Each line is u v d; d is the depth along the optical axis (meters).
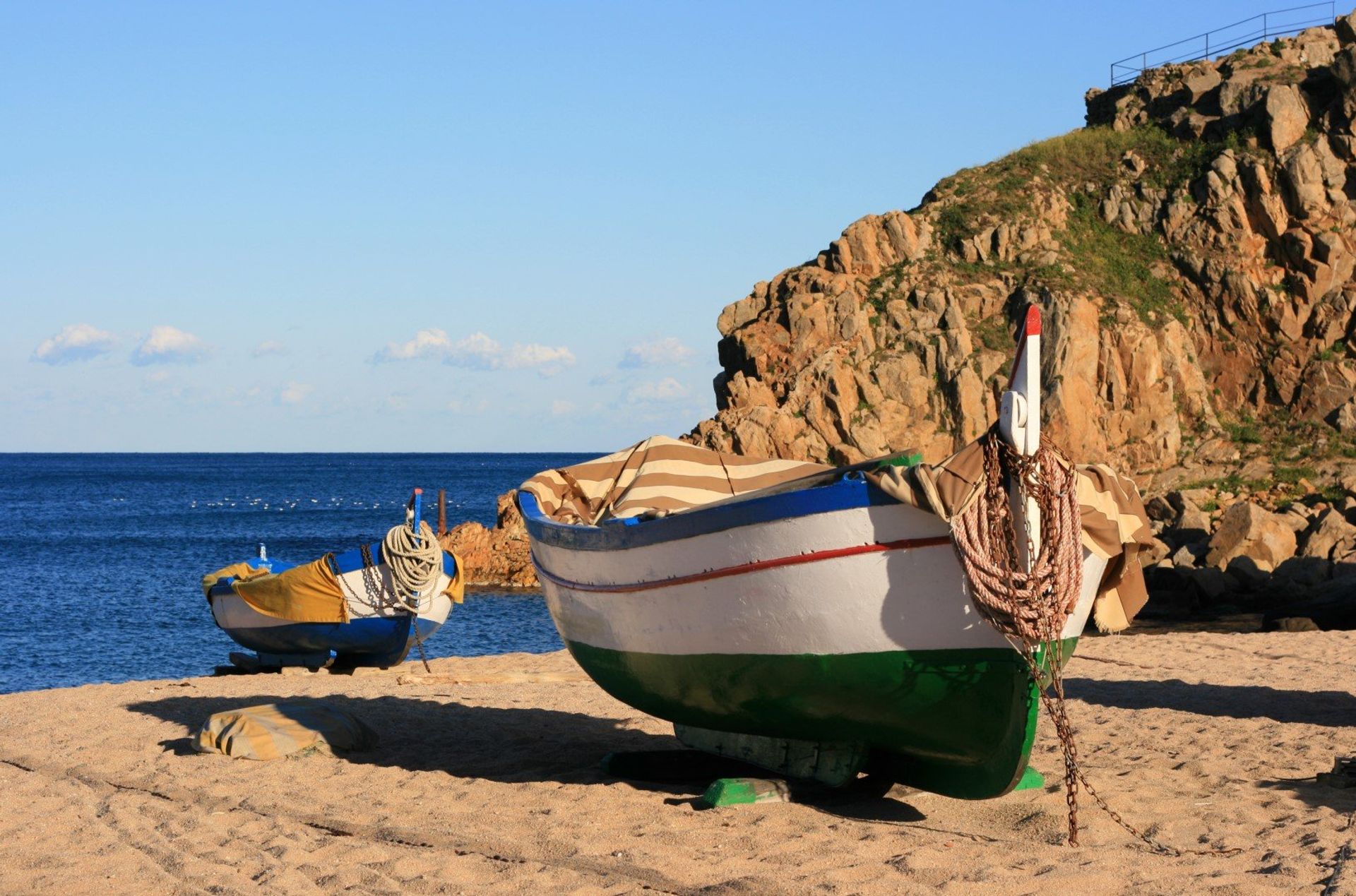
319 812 7.54
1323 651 16.66
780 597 6.91
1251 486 37.34
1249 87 45.56
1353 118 41.22
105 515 80.06
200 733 9.61
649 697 8.41
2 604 33.59
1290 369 40.84
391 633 16.48
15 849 6.86
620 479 10.28
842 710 7.12
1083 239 45.38
